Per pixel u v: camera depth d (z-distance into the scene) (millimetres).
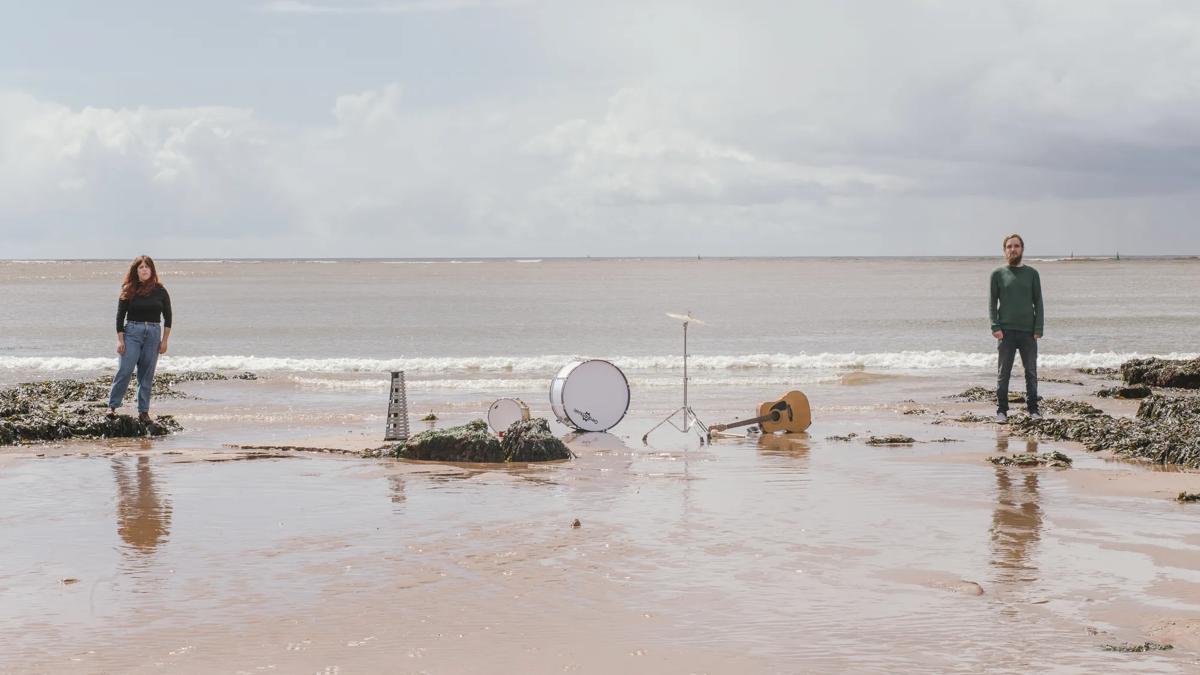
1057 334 46531
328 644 6148
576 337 44188
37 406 17062
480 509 10008
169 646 6113
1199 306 69875
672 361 31016
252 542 8664
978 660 5875
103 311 62281
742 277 148375
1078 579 7531
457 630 6406
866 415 18141
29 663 5820
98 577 7598
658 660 5879
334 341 42438
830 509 10008
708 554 8266
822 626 6480
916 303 74000
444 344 40875
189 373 26094
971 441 14875
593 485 11312
